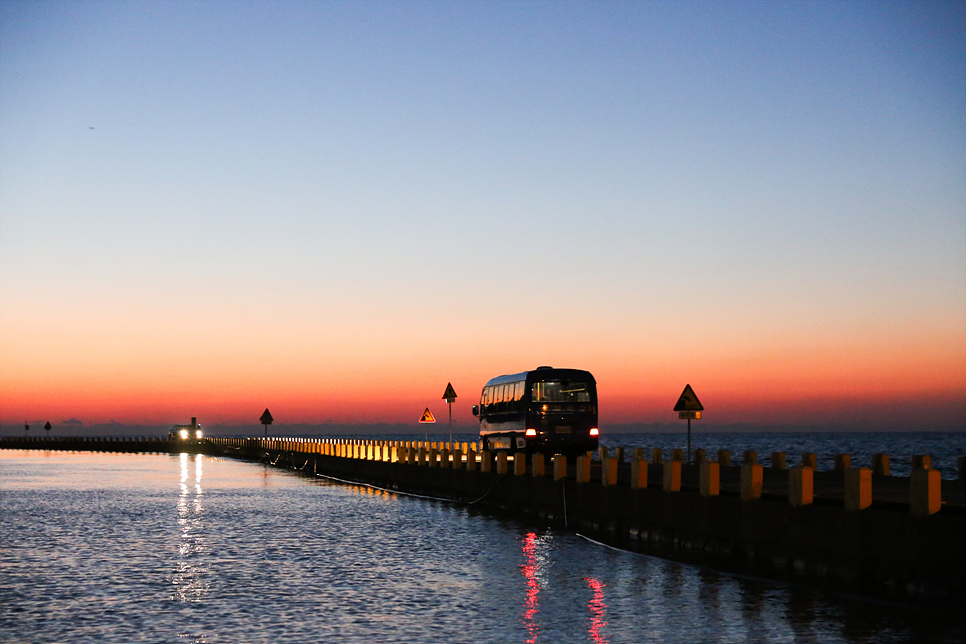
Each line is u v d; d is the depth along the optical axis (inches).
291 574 664.4
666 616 511.2
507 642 448.1
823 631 472.4
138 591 591.2
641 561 738.8
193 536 915.4
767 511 699.4
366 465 1939.0
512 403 1557.6
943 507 556.1
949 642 447.8
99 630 477.1
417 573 671.8
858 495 607.5
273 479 2102.6
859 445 7145.7
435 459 1542.8
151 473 2352.4
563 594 581.9
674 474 832.9
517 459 1203.2
